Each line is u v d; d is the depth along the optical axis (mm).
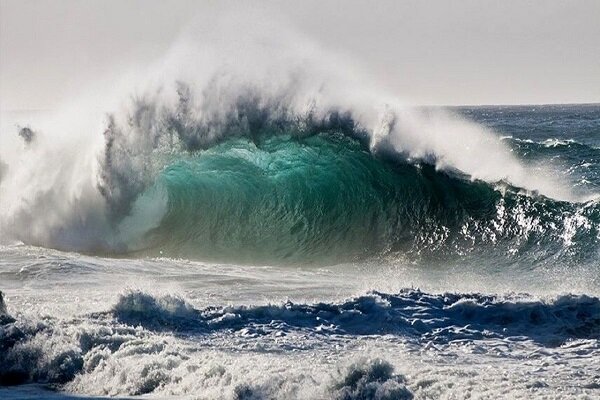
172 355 37188
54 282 57781
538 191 81625
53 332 40250
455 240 80500
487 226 80000
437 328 43500
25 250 71688
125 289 45781
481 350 39969
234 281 59688
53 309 45625
